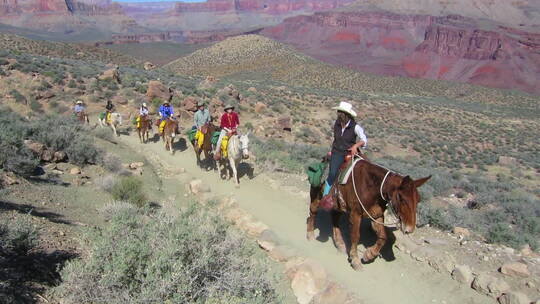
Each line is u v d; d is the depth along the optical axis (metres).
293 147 27.42
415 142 49.94
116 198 10.92
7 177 10.25
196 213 6.80
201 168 16.28
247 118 41.41
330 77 134.62
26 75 35.34
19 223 6.49
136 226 6.28
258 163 16.27
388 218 9.67
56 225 7.95
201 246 5.79
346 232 9.16
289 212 10.80
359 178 7.05
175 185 14.18
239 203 11.54
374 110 65.62
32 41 113.56
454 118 68.50
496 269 7.55
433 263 7.69
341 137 7.52
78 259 6.38
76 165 14.02
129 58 137.88
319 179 8.18
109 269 5.16
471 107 85.81
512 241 9.35
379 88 127.19
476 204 17.16
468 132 61.12
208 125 15.97
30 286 5.36
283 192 12.61
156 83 37.19
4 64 36.59
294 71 140.88
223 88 47.50
